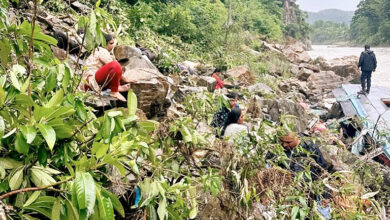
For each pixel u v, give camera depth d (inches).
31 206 71.6
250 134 120.0
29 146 74.9
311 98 642.2
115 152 80.7
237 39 779.4
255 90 414.0
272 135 126.0
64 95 89.0
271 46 1251.8
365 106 400.8
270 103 359.3
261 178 114.0
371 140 235.1
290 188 110.5
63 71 88.7
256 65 709.9
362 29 3986.2
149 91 174.9
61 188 74.2
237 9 1268.5
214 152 118.7
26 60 97.1
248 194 100.1
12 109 79.3
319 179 118.6
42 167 78.3
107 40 189.5
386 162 242.8
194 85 309.1
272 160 128.3
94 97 138.6
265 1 2304.4
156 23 618.2
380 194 163.2
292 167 144.3
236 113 177.9
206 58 588.7
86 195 62.6
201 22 733.9
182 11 656.4
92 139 84.5
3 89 75.8
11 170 75.7
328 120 439.8
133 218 97.8
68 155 79.0
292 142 143.6
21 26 94.3
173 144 99.0
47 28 204.5
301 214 96.3
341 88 519.8
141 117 156.8
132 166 82.7
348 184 118.6
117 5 437.4
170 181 108.5
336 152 230.1
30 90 86.1
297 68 914.7
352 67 932.6
